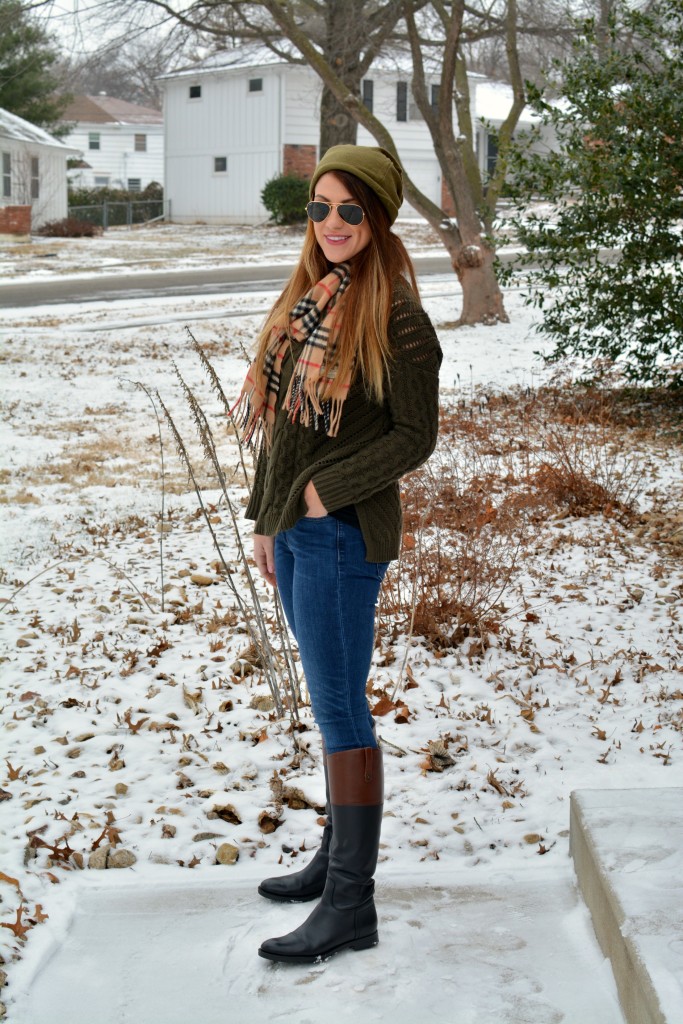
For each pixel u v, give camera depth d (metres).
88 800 3.58
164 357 14.94
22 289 23.58
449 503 6.50
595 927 2.70
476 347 15.15
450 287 21.78
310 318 2.58
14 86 41.56
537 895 2.94
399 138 42.19
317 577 2.62
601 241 10.30
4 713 4.27
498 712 4.24
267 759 3.87
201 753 3.92
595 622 5.20
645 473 8.17
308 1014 2.43
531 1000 2.46
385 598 5.16
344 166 2.57
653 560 6.16
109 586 5.89
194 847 3.29
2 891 2.97
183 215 45.81
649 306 10.21
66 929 2.82
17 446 9.72
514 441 9.21
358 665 2.68
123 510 7.58
